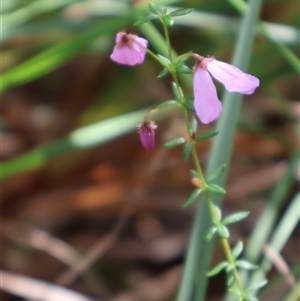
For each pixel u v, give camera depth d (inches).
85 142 18.7
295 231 20.5
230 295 16.3
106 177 21.8
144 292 19.2
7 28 19.2
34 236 20.1
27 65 18.8
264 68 20.9
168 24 13.5
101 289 19.7
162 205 21.4
